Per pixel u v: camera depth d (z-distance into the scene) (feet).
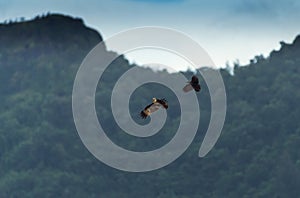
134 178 484.74
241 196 483.92
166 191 484.33
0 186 504.43
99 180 488.85
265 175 495.82
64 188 496.23
